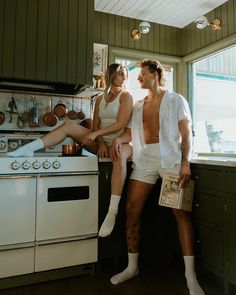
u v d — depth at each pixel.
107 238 2.06
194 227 1.94
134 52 2.96
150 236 2.20
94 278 1.94
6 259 1.76
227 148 2.77
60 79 2.27
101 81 2.64
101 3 2.70
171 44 3.17
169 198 1.82
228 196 1.66
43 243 1.83
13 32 2.15
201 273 1.96
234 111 2.69
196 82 3.17
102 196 2.04
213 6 2.73
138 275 1.99
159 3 2.70
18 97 2.48
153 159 1.92
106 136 2.14
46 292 1.74
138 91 3.04
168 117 1.89
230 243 1.64
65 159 1.92
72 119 2.67
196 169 1.93
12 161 1.78
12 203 1.77
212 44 2.77
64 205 1.91
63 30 2.28
